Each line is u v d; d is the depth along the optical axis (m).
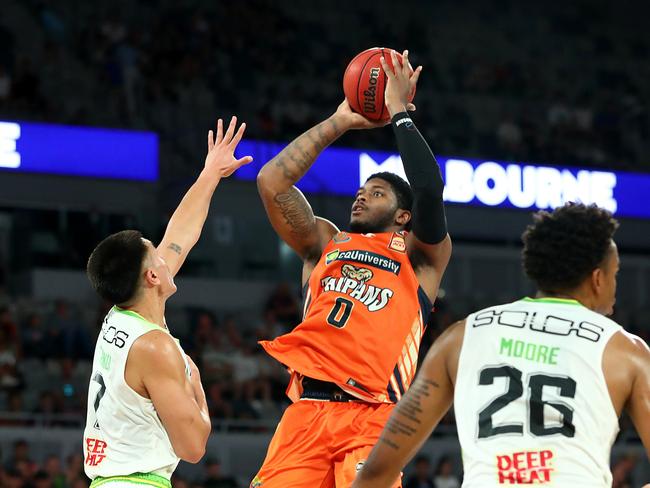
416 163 5.21
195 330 20.14
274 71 25.66
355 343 5.48
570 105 27.34
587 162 23.67
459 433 3.70
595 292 3.81
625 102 27.50
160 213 20.78
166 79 23.66
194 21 25.28
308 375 5.48
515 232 22.44
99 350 4.83
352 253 5.72
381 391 5.45
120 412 4.70
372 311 5.54
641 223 22.94
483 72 27.47
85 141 19.44
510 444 3.56
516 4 30.52
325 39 27.50
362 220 5.85
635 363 3.59
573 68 29.31
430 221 5.32
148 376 4.63
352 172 20.89
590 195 22.31
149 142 19.92
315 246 6.09
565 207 3.86
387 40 27.78
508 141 24.81
